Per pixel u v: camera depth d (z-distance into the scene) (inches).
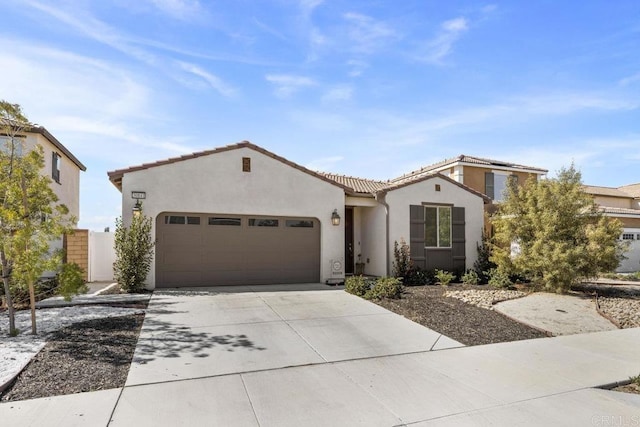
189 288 484.1
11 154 288.5
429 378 216.2
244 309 369.7
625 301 456.1
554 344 290.5
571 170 519.2
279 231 545.0
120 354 241.9
